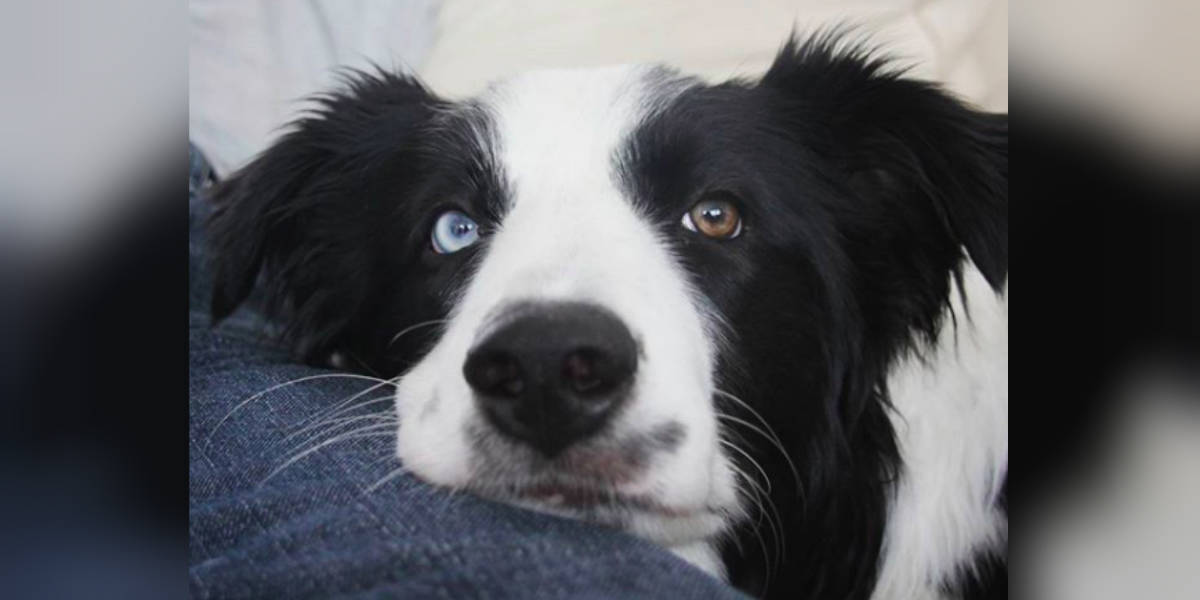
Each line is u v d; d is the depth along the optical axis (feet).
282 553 0.85
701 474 0.95
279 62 1.68
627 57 1.49
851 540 1.15
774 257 1.09
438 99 1.22
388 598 0.77
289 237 1.27
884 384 1.16
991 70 1.42
